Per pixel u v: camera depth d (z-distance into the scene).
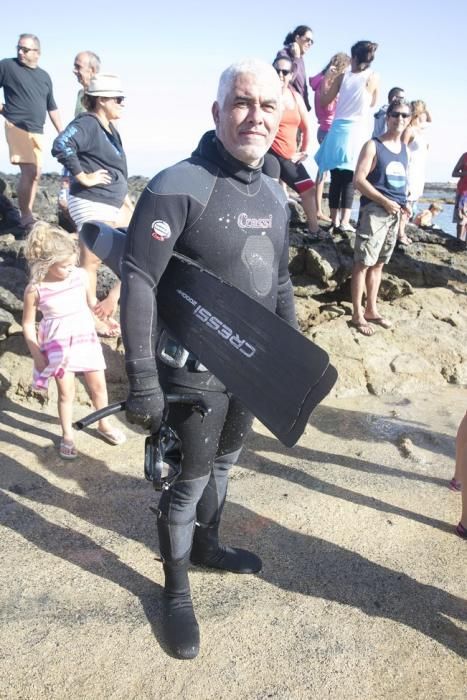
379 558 2.84
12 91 5.93
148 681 2.15
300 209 7.23
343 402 4.54
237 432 2.41
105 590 2.58
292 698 2.10
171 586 2.44
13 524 2.99
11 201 6.98
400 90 6.51
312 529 3.04
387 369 4.87
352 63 6.22
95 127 4.39
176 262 2.06
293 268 5.92
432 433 4.09
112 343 4.59
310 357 1.95
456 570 2.78
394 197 5.06
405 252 6.91
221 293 2.02
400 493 3.38
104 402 3.77
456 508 3.26
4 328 4.52
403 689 2.16
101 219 4.52
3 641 2.29
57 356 3.44
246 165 2.04
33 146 6.09
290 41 6.40
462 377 4.98
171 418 2.22
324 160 6.50
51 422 4.01
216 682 2.16
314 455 3.77
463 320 5.79
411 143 6.78
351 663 2.25
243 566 2.71
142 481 3.41
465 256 7.25
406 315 5.74
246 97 1.93
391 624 2.45
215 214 2.02
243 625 2.42
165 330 2.13
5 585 2.58
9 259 5.52
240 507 3.19
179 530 2.34
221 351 1.99
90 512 3.12
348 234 6.47
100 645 2.29
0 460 3.53
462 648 2.35
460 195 8.59
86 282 3.69
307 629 2.41
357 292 5.22
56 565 2.72
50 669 2.18
